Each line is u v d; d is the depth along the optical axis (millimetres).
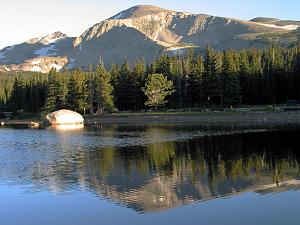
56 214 22047
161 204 23219
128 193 25922
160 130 78625
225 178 29422
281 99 125750
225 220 20250
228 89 117688
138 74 134250
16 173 34094
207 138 59219
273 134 61031
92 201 24234
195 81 125625
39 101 152125
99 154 45344
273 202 22906
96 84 127562
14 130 93750
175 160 38906
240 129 73000
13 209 23109
